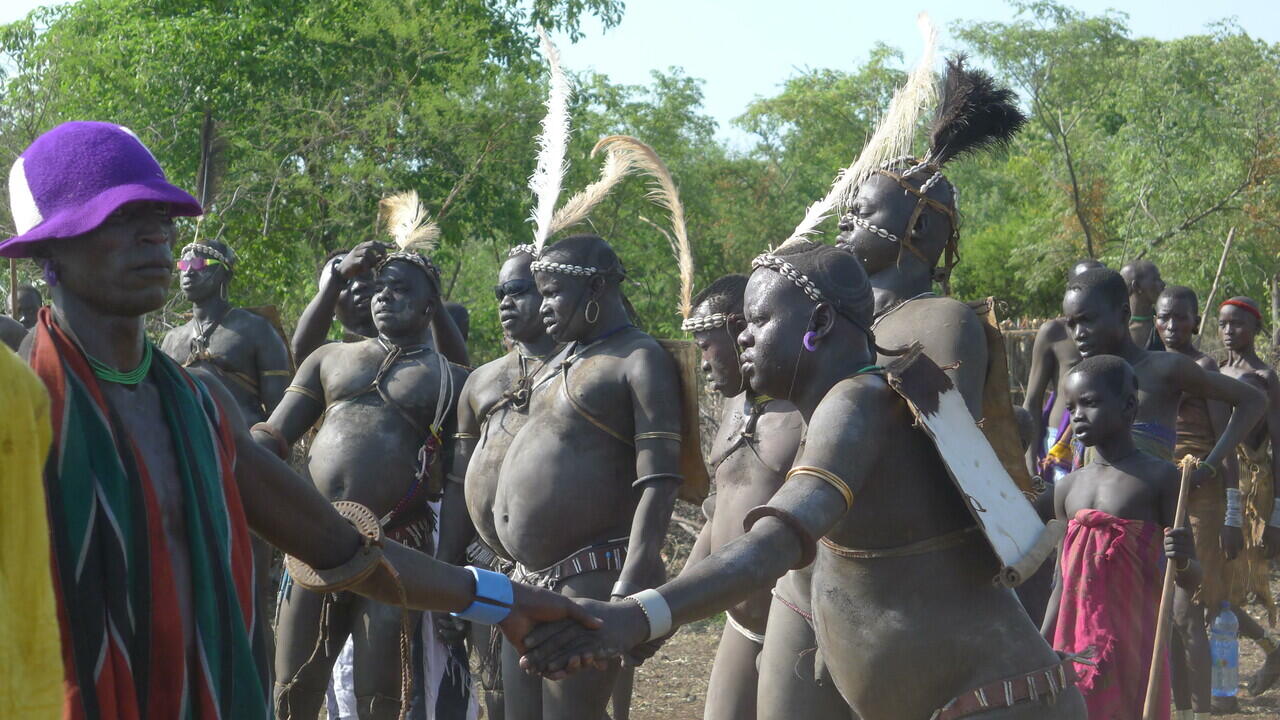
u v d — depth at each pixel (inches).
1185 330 296.2
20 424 67.2
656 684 295.6
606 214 989.2
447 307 330.3
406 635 100.6
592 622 103.0
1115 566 199.2
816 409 114.7
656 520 170.4
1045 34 1310.3
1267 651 283.3
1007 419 153.9
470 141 811.4
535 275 182.9
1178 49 1101.7
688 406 179.3
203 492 83.7
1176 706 234.4
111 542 77.5
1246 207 1034.1
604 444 178.4
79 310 82.5
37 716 66.4
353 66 805.9
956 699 116.9
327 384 218.4
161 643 78.7
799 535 106.7
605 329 182.9
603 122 1263.5
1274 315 689.6
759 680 157.8
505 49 921.5
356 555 97.4
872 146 163.0
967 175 1604.3
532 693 178.1
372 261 216.8
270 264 770.8
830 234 846.5
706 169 1477.6
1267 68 1083.9
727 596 104.3
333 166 756.0
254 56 789.2
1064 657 122.5
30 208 82.5
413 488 211.9
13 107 692.7
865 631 118.6
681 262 199.8
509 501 181.0
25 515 67.1
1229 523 258.7
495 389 193.6
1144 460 206.8
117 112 779.4
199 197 211.0
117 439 79.9
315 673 206.1
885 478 115.0
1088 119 1289.4
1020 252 1266.0
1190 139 1059.3
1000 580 114.9
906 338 150.2
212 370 264.2
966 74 167.9
